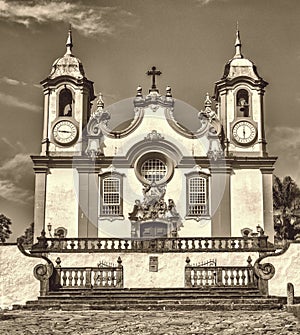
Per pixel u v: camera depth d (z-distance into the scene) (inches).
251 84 2148.1
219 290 1537.9
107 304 1398.9
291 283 1475.1
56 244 1738.4
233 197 2046.0
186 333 948.0
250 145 2113.7
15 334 937.5
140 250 1706.4
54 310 1363.2
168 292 1513.3
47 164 2053.4
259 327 1005.8
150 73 2137.1
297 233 2760.8
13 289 1593.3
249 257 1606.8
